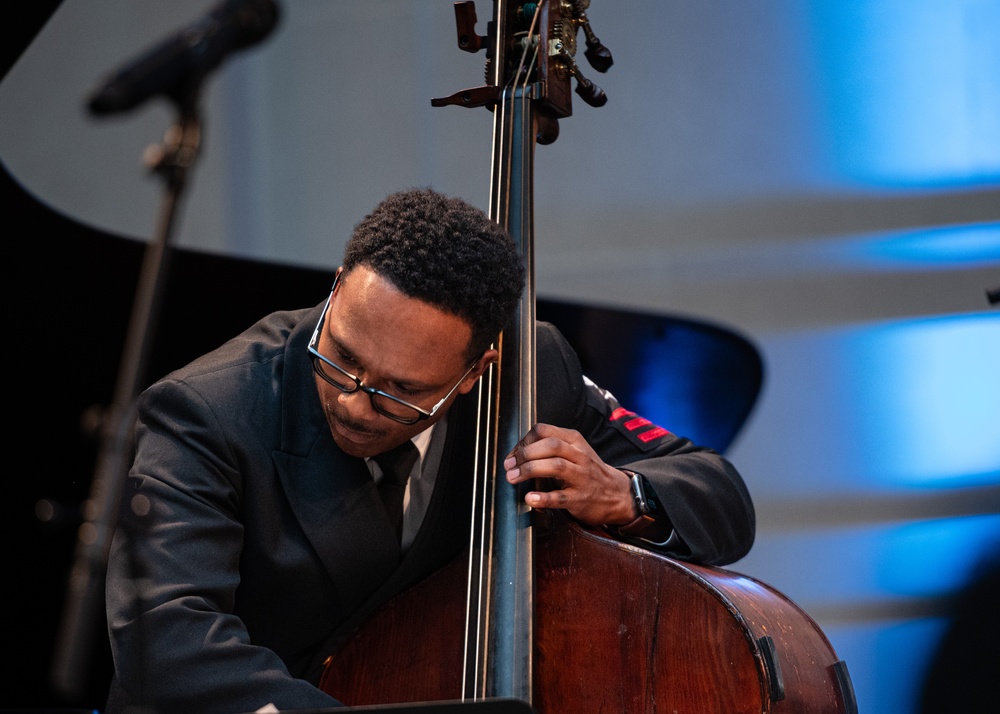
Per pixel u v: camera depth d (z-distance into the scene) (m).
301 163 13.84
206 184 13.80
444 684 4.93
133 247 7.63
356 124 13.81
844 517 12.14
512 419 5.09
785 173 12.94
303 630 5.17
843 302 12.61
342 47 13.89
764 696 4.45
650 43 13.31
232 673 4.23
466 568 5.06
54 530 3.13
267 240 13.77
